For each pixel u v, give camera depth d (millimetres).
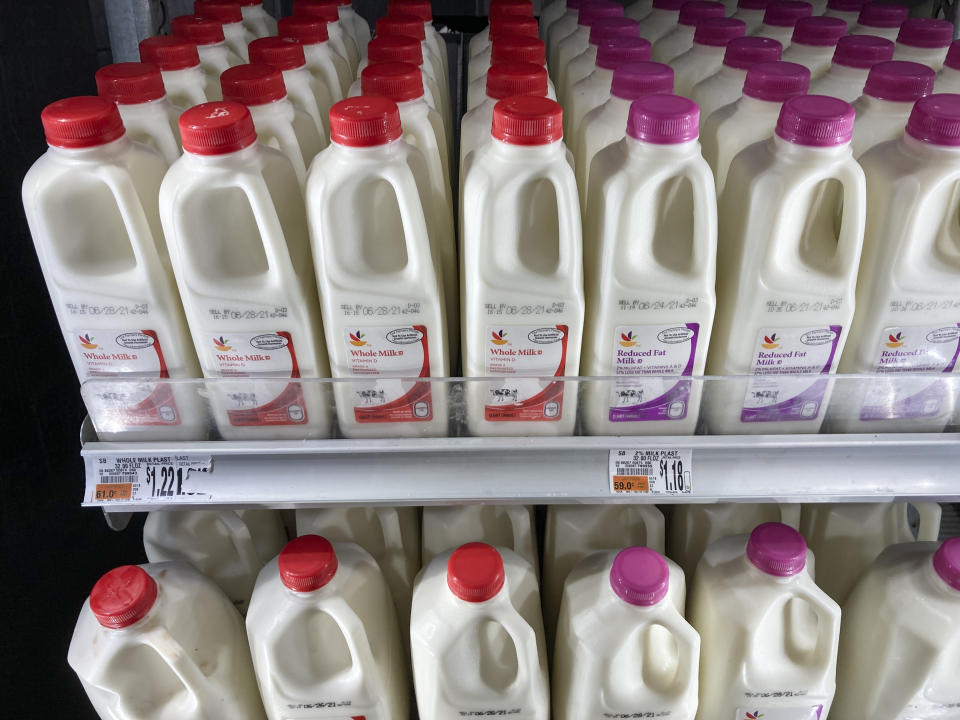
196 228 841
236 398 934
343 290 867
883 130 949
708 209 824
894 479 932
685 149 804
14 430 1490
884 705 1018
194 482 942
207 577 1068
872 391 918
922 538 1199
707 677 1018
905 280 869
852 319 919
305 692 985
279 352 921
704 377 900
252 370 936
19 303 1479
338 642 1017
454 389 928
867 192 876
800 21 1236
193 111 837
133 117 962
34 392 1546
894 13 1328
